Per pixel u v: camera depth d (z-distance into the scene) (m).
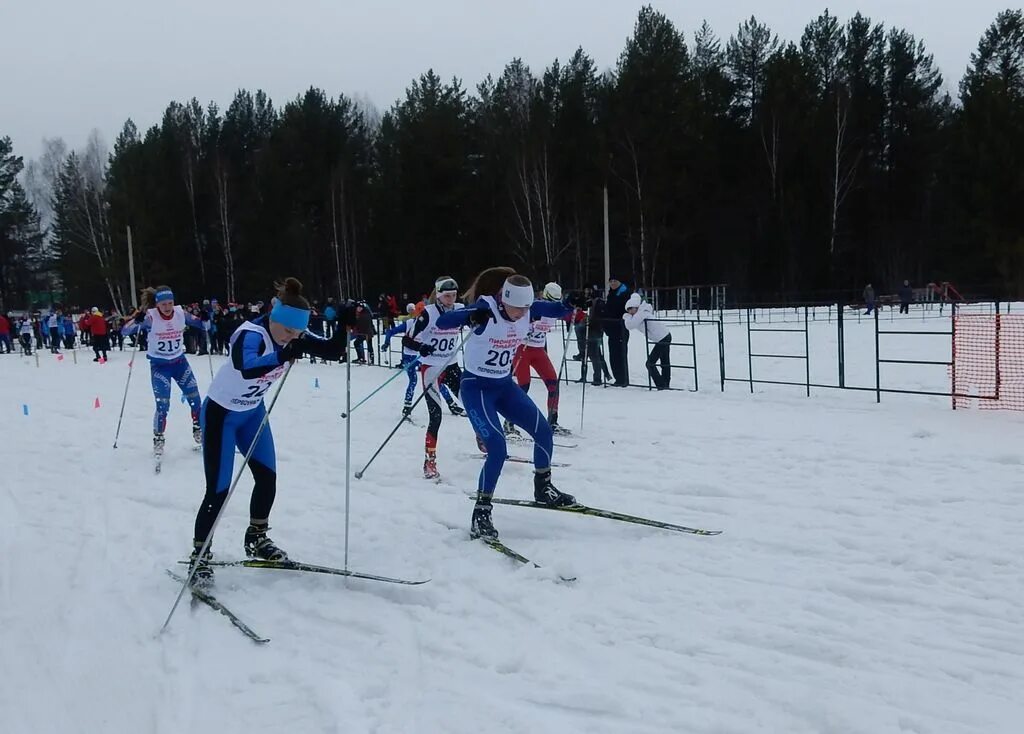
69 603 4.12
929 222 36.34
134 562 4.70
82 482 6.81
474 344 4.87
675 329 21.41
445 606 3.85
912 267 36.44
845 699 2.85
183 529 5.32
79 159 45.69
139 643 3.65
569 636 3.45
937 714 2.75
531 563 4.28
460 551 4.58
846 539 4.46
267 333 4.21
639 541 4.64
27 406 11.00
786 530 4.70
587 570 4.19
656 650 3.31
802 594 3.79
